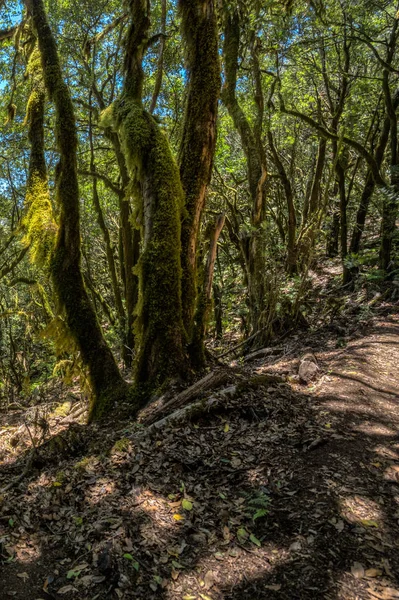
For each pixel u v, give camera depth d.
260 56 11.15
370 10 9.62
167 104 11.47
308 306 9.27
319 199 14.91
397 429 4.34
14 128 10.85
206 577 2.55
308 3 9.55
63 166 5.57
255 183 9.14
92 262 17.61
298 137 15.66
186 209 5.56
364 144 11.90
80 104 11.14
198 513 3.10
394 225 9.98
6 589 2.51
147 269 5.27
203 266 6.12
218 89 5.48
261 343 8.23
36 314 12.53
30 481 3.91
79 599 2.43
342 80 11.55
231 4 8.55
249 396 4.72
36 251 6.01
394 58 12.01
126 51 5.60
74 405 7.30
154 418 4.60
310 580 2.49
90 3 10.08
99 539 2.86
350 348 7.00
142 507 3.15
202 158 5.57
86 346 5.72
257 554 2.71
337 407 4.80
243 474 3.54
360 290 10.14
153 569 2.61
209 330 11.05
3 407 8.79
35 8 5.74
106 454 3.97
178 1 5.38
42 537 2.97
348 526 2.90
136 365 5.41
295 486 3.35
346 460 3.70
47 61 5.67
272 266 9.04
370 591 2.40
